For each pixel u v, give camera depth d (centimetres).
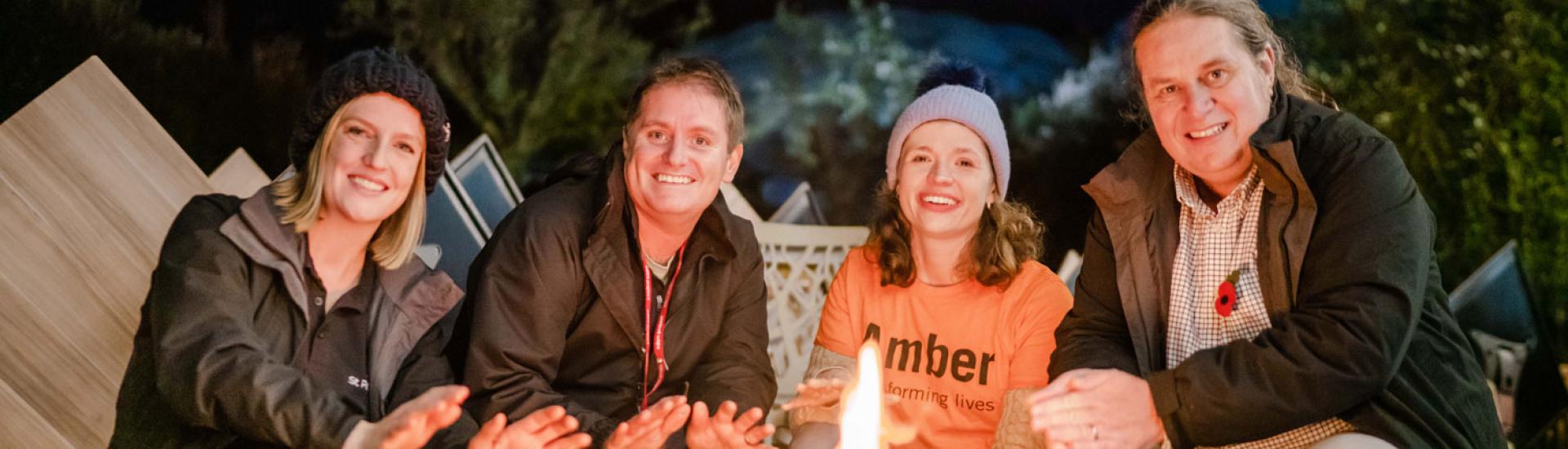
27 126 274
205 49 656
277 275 252
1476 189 598
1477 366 265
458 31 817
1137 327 280
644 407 288
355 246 264
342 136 257
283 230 254
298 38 806
